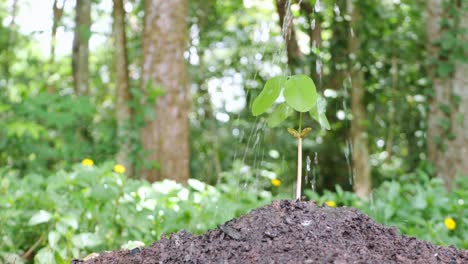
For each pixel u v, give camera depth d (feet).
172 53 19.34
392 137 26.00
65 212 10.91
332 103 21.52
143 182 13.19
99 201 10.99
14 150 19.65
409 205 12.33
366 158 22.26
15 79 25.49
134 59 29.37
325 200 13.66
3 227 10.89
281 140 22.56
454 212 12.50
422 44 22.94
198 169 29.40
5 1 32.81
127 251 6.66
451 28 18.66
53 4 29.07
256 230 6.32
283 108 7.07
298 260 5.63
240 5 31.96
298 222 6.47
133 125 18.71
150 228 11.01
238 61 31.65
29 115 18.85
